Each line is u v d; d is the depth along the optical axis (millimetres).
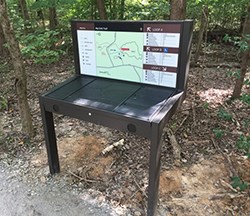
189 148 2602
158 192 1861
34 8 4723
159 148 1565
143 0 5477
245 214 1843
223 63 5273
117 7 5738
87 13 5836
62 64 5320
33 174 2307
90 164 2418
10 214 1899
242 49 2320
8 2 5438
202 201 1960
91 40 2012
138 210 1902
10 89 4031
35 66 5199
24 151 2625
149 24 1721
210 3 4781
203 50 6281
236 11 5988
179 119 3047
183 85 1791
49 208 1949
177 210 1888
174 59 1739
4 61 5414
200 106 3346
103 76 2109
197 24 6891
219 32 7066
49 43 4477
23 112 2701
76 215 1881
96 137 2844
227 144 2645
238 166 2332
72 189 2127
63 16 6152
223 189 2072
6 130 2955
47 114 2012
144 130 1507
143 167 2342
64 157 2521
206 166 2344
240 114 3150
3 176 2287
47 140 2115
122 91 1887
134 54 1879
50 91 1960
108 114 1604
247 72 4422
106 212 1896
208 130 2879
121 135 2863
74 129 3008
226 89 3945
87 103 1731
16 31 4785
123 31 1843
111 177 2244
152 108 1608
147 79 1915
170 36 1686
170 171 2283
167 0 4930
